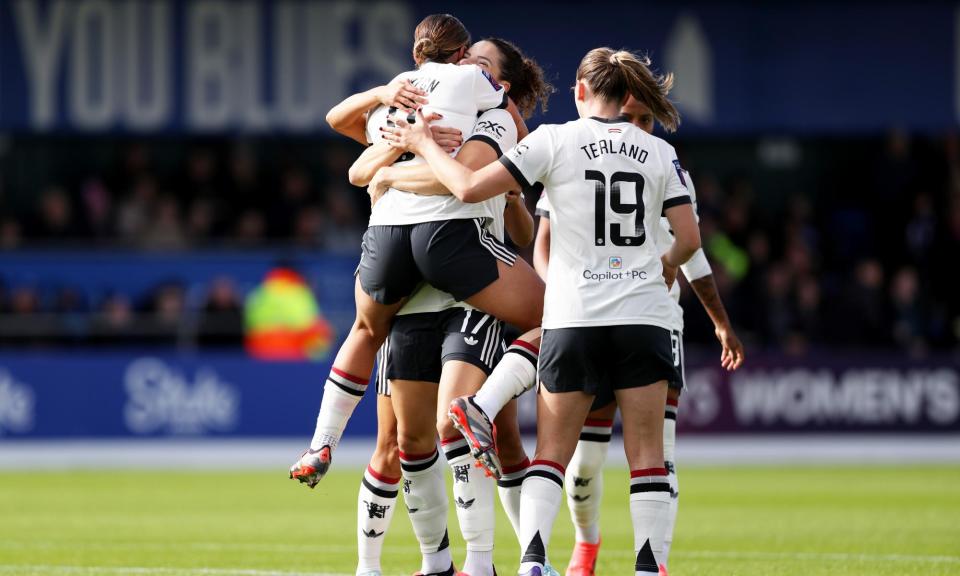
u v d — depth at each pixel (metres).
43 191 67.81
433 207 19.45
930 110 66.69
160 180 64.69
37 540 29.48
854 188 73.44
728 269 63.22
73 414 54.56
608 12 65.19
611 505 38.84
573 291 18.30
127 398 54.97
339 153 66.12
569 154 18.58
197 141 69.50
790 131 66.19
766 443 57.47
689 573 23.44
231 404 55.44
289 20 63.50
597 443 21.17
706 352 57.94
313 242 63.38
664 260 19.14
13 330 55.88
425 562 20.78
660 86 19.34
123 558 26.03
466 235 19.45
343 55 63.81
